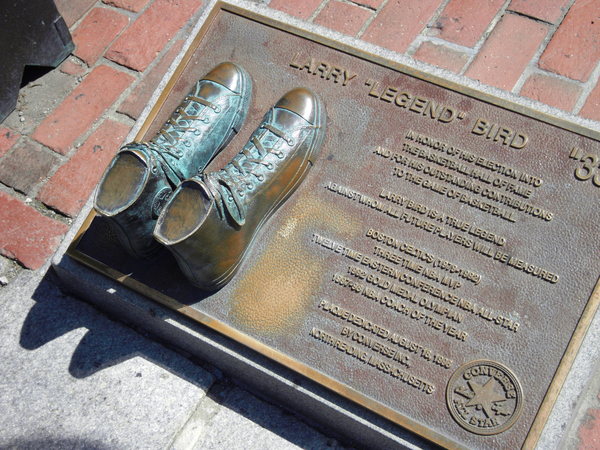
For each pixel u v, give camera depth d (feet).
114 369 3.88
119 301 3.88
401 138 3.83
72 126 4.69
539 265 3.49
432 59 4.49
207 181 3.42
